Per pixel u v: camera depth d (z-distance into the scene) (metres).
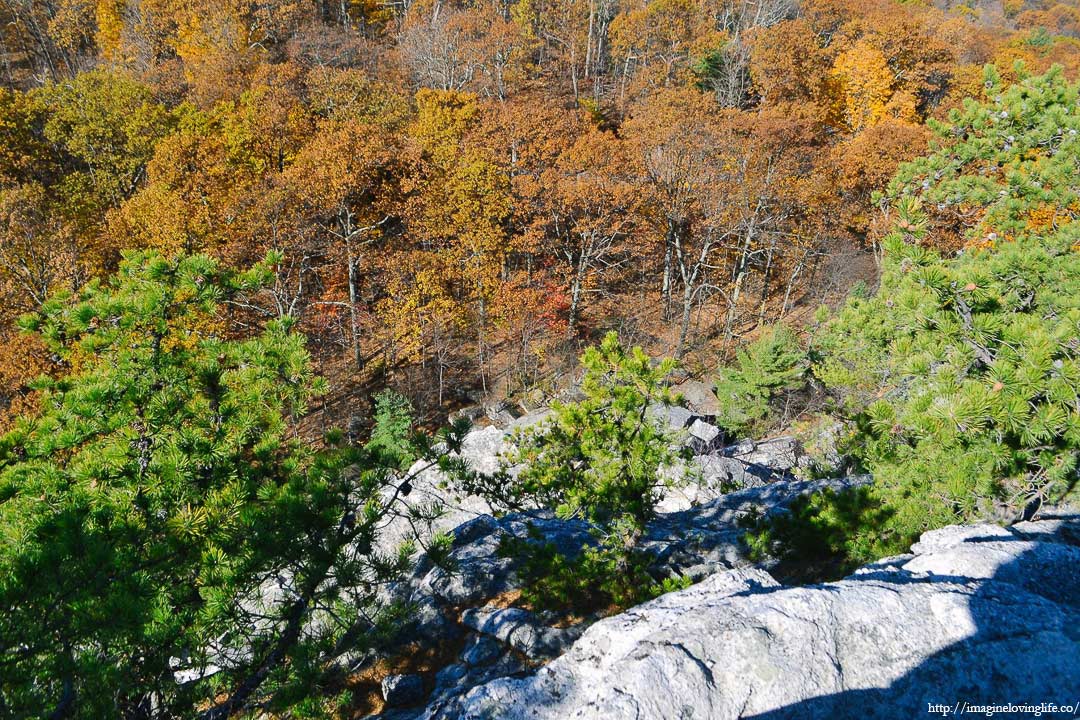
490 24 63.06
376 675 9.92
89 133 41.84
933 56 54.69
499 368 40.19
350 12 74.44
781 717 5.30
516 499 10.83
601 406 10.01
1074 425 6.45
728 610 6.15
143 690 6.26
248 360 9.67
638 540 11.87
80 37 69.88
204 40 57.84
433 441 8.51
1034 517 8.74
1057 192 12.20
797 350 31.81
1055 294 8.97
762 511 14.37
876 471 9.98
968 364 7.43
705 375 39.22
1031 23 95.75
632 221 41.94
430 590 11.79
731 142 42.19
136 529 6.66
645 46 64.62
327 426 33.53
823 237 39.53
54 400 9.07
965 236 14.15
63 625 5.48
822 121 53.06
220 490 7.41
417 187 39.34
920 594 6.26
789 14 71.12
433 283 36.69
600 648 6.38
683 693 5.41
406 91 55.00
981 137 13.79
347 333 40.91
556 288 42.19
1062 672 5.26
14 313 28.83
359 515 7.64
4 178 38.25
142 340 9.42
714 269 45.50
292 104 44.56
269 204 33.69
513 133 45.00
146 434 8.25
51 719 5.21
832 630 5.88
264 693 7.21
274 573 6.86
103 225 36.31
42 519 6.25
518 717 5.68
